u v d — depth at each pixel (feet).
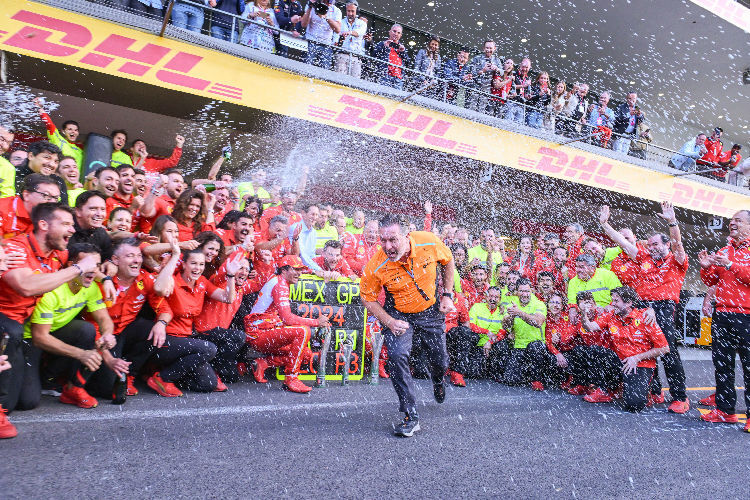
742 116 53.47
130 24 16.72
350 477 7.14
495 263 21.35
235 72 18.43
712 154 37.32
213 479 6.78
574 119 32.14
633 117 35.68
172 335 12.07
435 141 22.53
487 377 17.80
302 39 20.80
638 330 13.60
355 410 11.39
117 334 11.46
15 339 8.71
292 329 13.41
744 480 8.09
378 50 24.89
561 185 30.53
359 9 36.60
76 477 6.58
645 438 10.48
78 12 15.92
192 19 19.40
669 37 40.40
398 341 9.99
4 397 8.82
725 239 45.65
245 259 13.64
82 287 9.97
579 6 36.47
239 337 13.47
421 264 10.28
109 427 8.90
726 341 12.79
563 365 16.08
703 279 14.23
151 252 11.49
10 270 8.41
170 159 19.12
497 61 28.35
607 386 14.55
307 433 9.27
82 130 23.31
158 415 9.92
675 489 7.46
